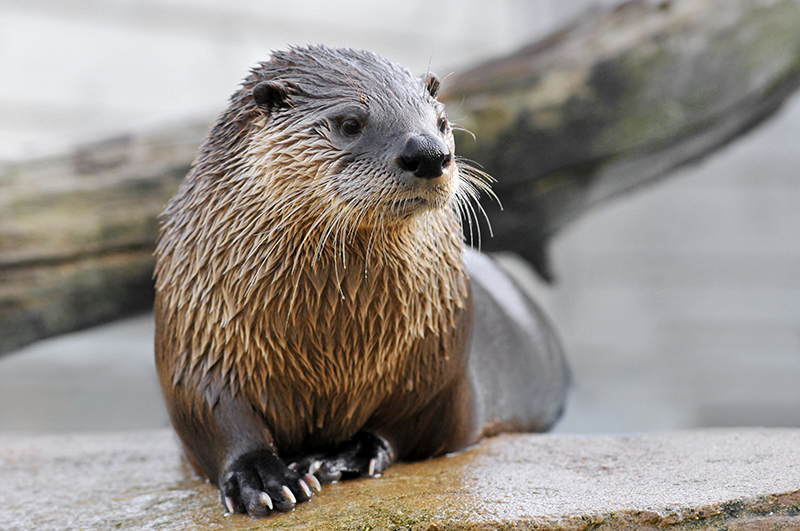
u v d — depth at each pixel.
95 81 23.73
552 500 5.13
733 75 12.06
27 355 20.75
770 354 26.12
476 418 6.87
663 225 26.98
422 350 6.07
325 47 6.15
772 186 27.12
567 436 7.09
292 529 5.00
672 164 13.42
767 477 5.21
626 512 4.86
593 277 26.73
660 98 11.99
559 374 9.08
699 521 4.80
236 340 5.76
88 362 21.17
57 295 11.58
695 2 11.97
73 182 11.64
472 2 26.39
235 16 24.72
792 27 12.01
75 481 6.85
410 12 26.05
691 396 22.92
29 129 23.36
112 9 23.80
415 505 5.19
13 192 11.47
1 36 22.88
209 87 24.56
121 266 11.77
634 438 6.70
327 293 5.68
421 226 5.80
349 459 6.17
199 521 5.36
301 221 5.62
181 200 6.18
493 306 7.86
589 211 14.11
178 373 5.98
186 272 5.92
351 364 5.92
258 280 5.64
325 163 5.55
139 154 11.87
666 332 26.72
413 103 5.71
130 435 9.09
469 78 11.93
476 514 4.97
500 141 11.74
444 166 5.36
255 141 5.79
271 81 5.84
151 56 24.17
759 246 27.05
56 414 17.20
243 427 5.85
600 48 11.91
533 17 26.81
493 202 12.09
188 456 6.68
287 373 5.88
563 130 11.84
